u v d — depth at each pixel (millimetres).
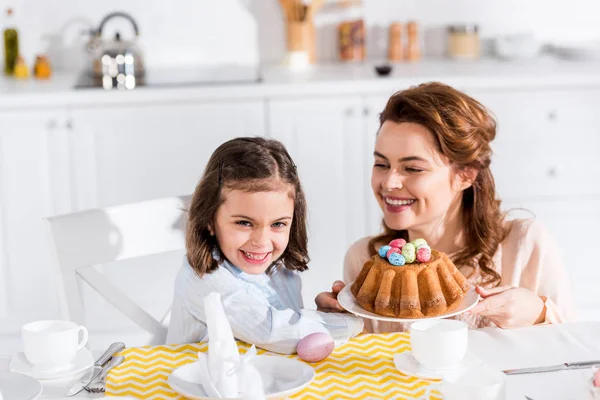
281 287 1893
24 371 1479
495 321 1727
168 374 1509
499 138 3604
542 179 3674
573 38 4211
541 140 3627
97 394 1434
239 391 1376
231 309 1675
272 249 1715
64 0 3939
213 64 4070
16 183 3445
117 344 1602
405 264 1613
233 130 3490
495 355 1565
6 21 3918
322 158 3543
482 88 3541
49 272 3549
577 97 3598
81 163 3461
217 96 3453
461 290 1628
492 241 1955
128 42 3664
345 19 4102
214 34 4043
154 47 4027
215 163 1693
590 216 3732
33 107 3387
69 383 1463
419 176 1854
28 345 1472
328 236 3621
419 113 1831
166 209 2047
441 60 4055
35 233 3506
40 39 3961
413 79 3475
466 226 1973
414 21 4086
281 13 4039
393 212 1902
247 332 1650
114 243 1982
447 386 1312
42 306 3578
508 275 1986
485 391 1282
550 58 4008
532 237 1988
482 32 4180
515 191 3678
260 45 4070
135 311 2014
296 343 1604
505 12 4164
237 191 1658
